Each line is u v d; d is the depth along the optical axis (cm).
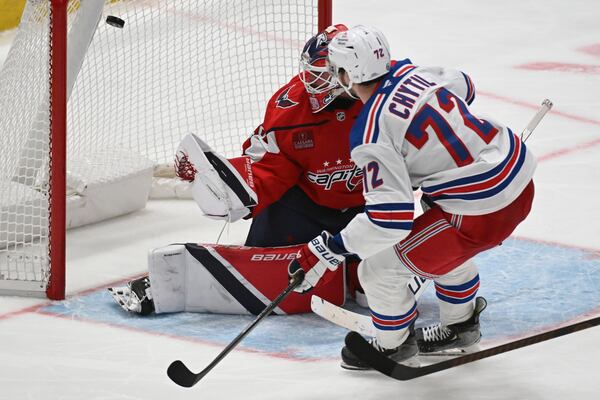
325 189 1291
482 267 1414
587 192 1709
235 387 1095
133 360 1160
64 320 1268
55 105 1266
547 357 1159
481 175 984
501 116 2141
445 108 995
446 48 2733
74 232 1561
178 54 2077
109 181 1574
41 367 1142
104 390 1090
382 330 1091
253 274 1269
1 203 1416
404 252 1033
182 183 1695
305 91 1248
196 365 1147
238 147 1777
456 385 1100
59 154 1277
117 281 1388
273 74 2062
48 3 1262
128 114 1784
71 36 1520
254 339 1218
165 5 1806
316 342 1209
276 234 1321
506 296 1323
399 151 982
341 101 1228
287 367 1143
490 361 1154
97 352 1180
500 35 2869
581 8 3181
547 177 1783
